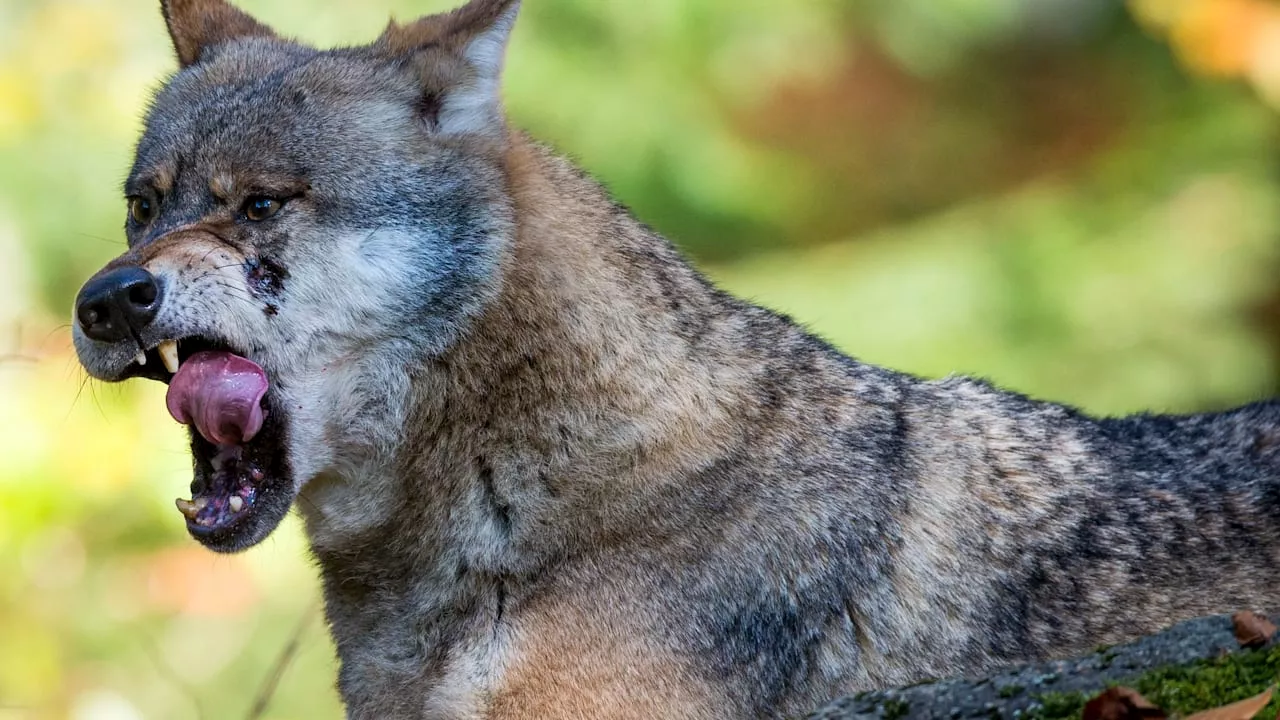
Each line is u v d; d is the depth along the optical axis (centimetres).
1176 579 846
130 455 1661
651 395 809
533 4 2027
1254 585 850
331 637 874
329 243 815
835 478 827
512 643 794
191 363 798
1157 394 1917
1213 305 1975
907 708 692
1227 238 2011
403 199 824
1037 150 2516
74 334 811
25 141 1872
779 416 832
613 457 800
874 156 2538
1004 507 849
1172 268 1978
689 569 796
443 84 848
